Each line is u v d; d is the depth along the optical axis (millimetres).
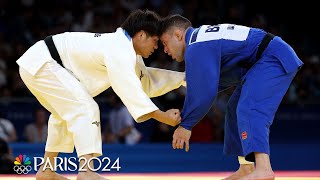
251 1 44844
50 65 15680
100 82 15820
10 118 32000
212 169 29734
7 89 35812
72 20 42312
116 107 31609
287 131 33562
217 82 15016
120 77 15062
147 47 16219
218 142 32188
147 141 32062
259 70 15031
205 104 14977
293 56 15172
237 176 16797
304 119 33688
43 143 29344
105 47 15391
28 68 15773
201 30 15461
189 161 29625
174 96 32781
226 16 42719
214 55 15078
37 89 15914
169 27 15891
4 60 38438
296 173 21422
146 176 19016
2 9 42219
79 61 15664
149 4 43562
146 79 16953
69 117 15352
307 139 33656
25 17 42188
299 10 46031
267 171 14508
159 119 15148
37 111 31328
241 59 15227
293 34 44375
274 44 15180
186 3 43719
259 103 14789
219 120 32781
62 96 15508
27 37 40750
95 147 15055
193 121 15227
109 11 43094
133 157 29250
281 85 15055
